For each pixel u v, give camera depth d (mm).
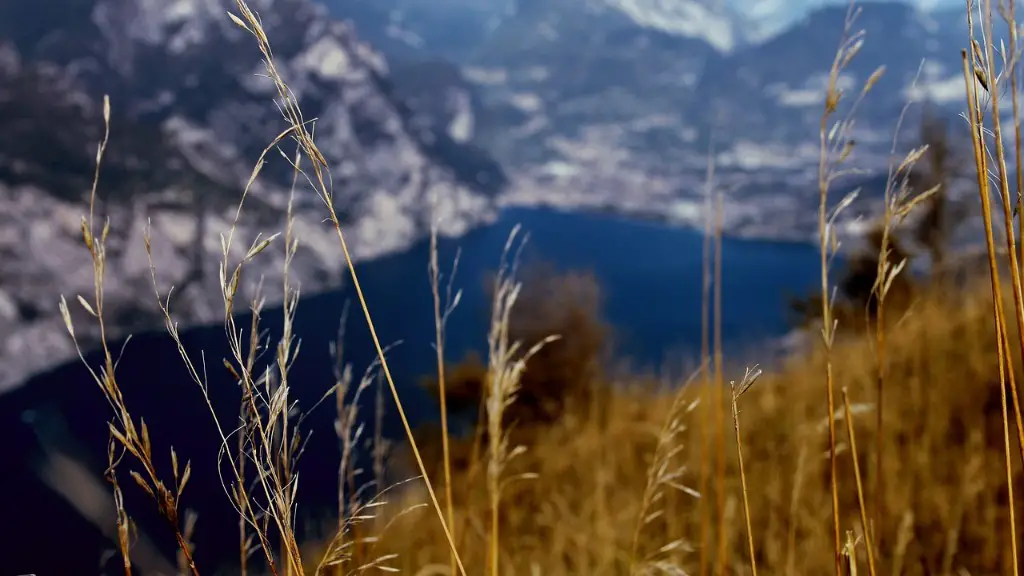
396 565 2074
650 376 4734
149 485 570
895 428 2531
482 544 2438
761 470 2660
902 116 684
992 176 611
